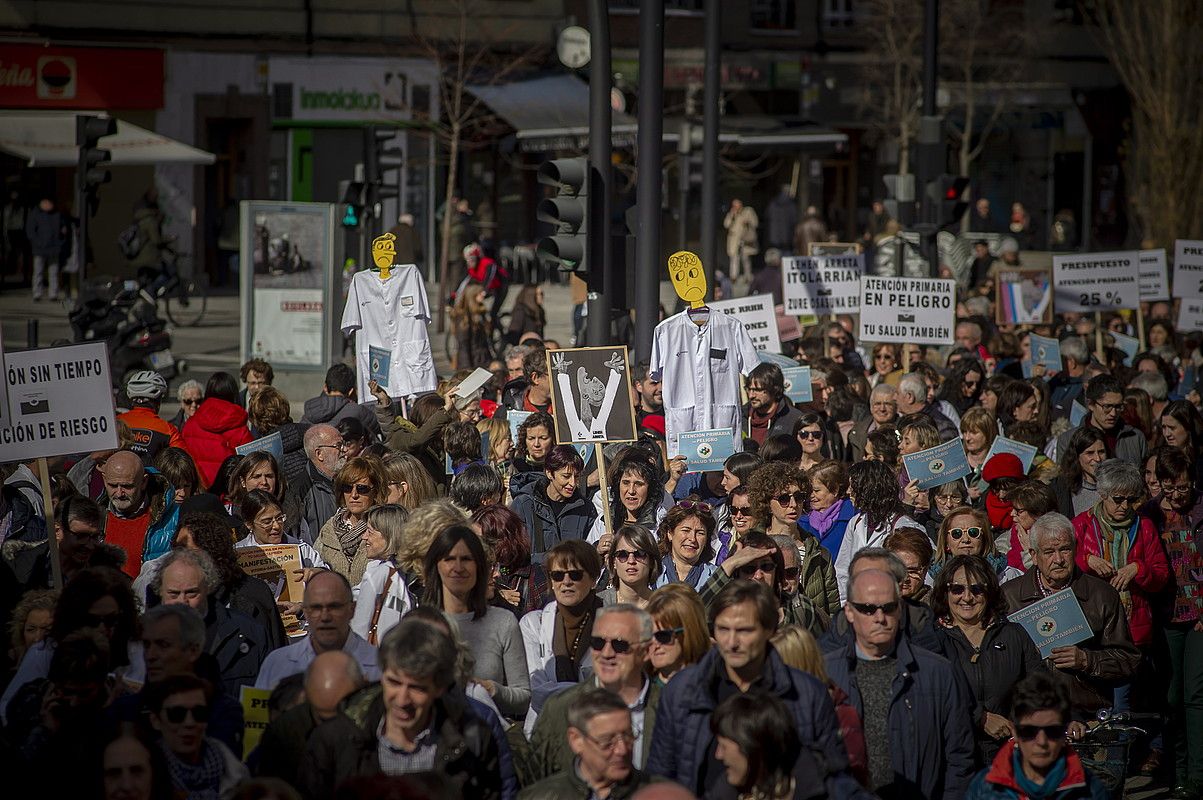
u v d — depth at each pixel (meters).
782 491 20.31
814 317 54.97
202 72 89.69
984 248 70.69
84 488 25.50
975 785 15.29
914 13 101.69
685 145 68.88
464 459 26.27
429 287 89.94
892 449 25.48
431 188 94.06
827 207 109.31
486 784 13.77
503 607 18.83
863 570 15.97
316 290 50.91
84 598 15.82
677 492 26.61
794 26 104.88
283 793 12.33
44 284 80.88
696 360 28.45
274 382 51.22
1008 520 24.20
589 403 24.12
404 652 13.21
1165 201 89.56
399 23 92.81
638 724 15.45
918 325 38.47
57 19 86.19
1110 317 50.75
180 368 54.44
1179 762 22.81
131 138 76.56
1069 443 25.97
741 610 14.16
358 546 21.62
